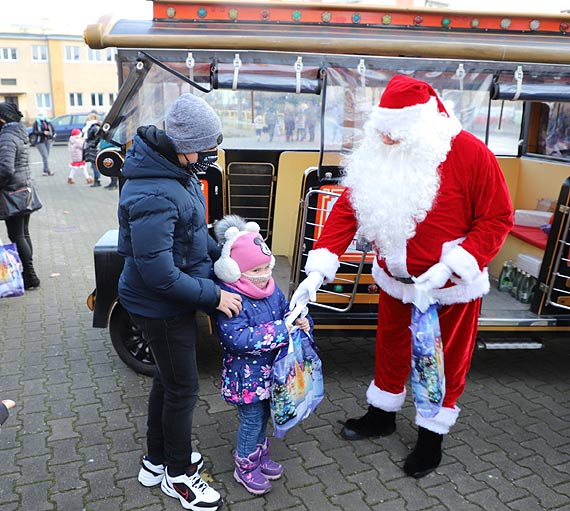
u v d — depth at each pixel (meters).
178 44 3.14
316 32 3.37
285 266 4.42
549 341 4.61
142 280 2.30
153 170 2.16
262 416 2.61
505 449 3.09
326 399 3.58
